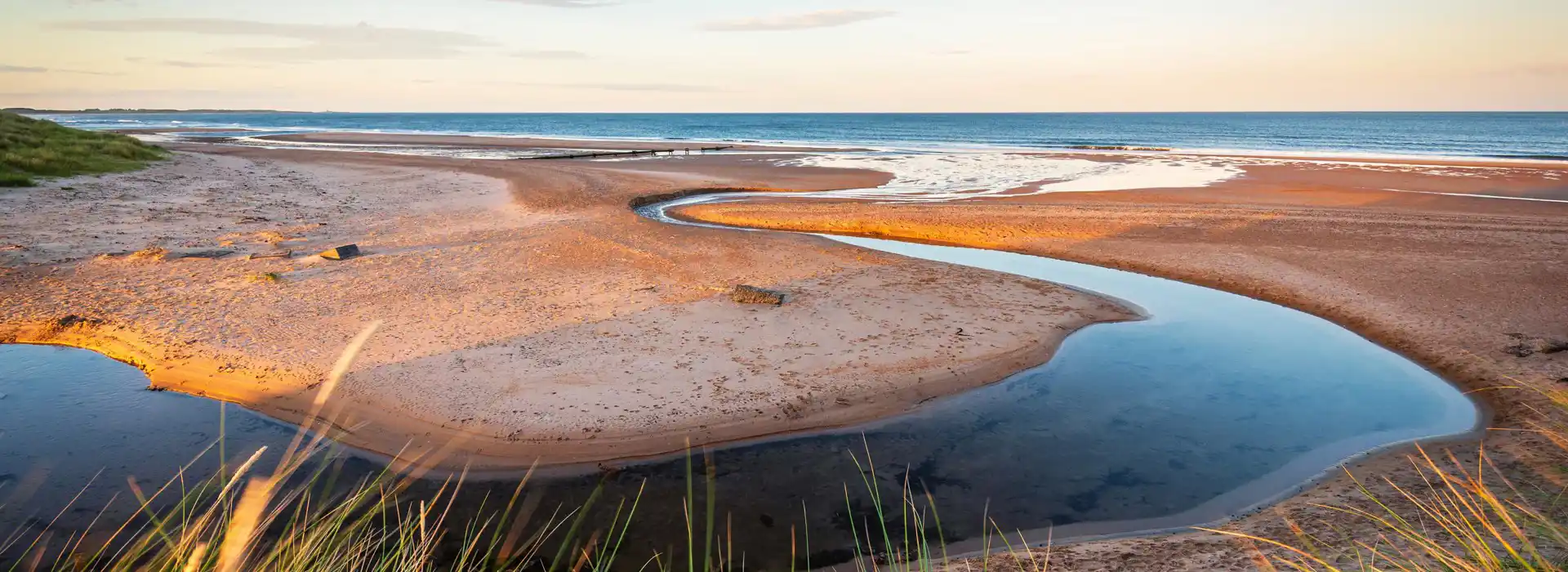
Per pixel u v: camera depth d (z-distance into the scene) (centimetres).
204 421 618
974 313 919
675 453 579
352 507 207
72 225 1347
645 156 3953
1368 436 609
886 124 13862
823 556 445
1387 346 832
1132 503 507
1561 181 2358
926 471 554
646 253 1224
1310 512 461
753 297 937
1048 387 718
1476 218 1523
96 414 627
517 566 420
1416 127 10800
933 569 406
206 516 156
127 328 813
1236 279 1111
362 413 628
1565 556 254
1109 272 1195
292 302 914
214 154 3183
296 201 1808
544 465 557
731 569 427
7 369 720
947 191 2272
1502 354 765
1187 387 717
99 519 466
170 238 1300
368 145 5053
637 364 732
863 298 968
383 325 827
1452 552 314
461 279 1036
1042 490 526
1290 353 812
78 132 2692
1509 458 534
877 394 687
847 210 1748
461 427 606
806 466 562
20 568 408
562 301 934
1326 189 2173
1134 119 18338
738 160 3609
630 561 433
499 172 2689
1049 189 2295
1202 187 2267
